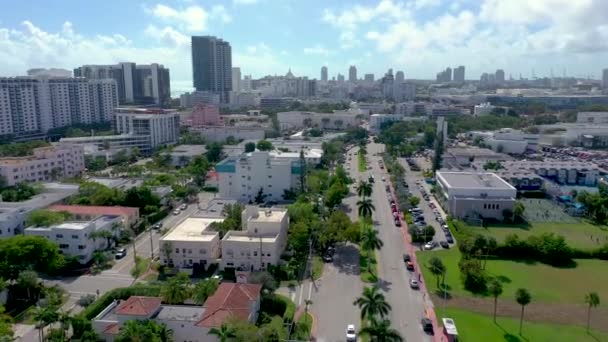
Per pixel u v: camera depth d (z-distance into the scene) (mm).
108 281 148250
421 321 120812
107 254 163625
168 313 114312
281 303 131250
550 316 125188
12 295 136625
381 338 97812
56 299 126438
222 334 101875
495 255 168500
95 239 167250
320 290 140875
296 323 120625
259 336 103562
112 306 122000
